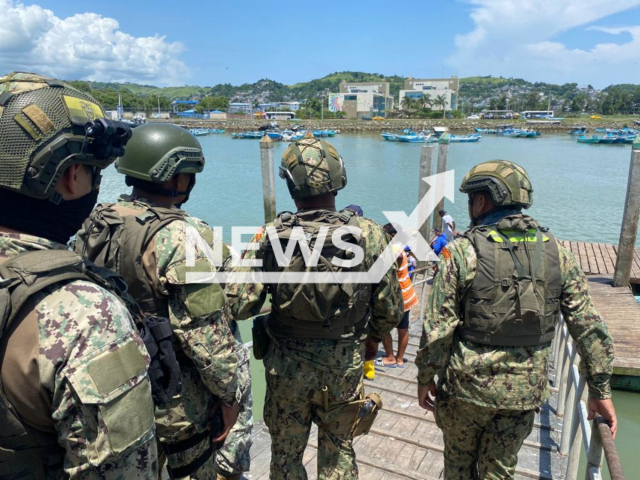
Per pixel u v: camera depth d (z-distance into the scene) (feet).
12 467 3.46
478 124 348.59
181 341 6.00
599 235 57.72
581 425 8.61
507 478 7.25
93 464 3.37
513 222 6.88
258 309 7.43
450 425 7.61
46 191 3.62
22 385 3.31
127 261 6.01
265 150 39.55
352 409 7.32
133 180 6.98
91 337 3.43
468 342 7.01
